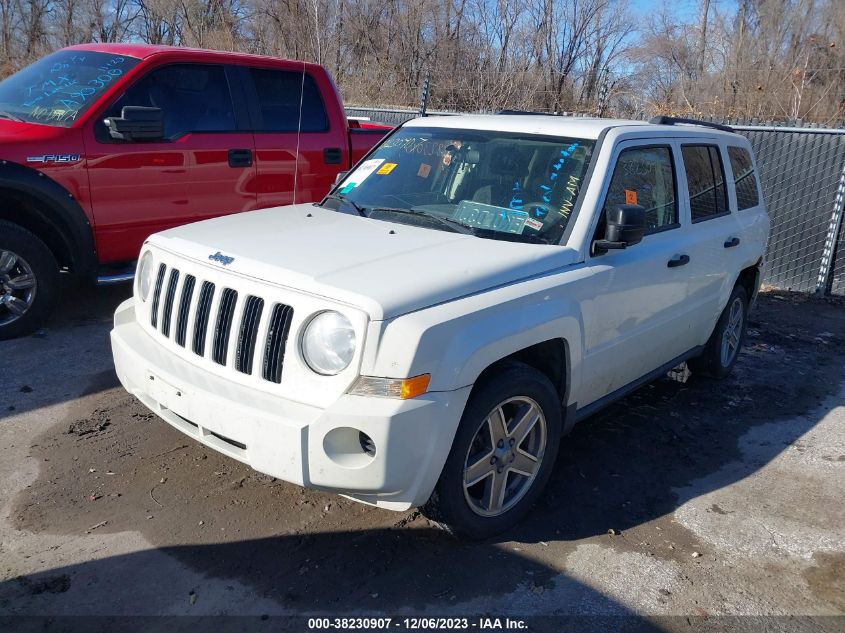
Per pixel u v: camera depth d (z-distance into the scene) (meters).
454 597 3.18
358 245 3.59
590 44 22.12
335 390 2.99
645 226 4.29
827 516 4.03
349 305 2.98
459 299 3.20
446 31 21.14
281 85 6.98
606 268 3.90
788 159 8.96
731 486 4.30
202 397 3.18
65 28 25.17
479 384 3.34
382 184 4.59
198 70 6.44
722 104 18.00
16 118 5.89
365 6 20.83
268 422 2.98
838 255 8.84
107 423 4.48
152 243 3.91
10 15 24.69
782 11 19.81
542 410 3.65
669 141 4.74
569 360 3.76
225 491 3.83
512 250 3.64
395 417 2.91
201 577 3.20
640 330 4.35
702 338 5.40
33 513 3.57
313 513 3.69
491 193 4.15
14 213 5.80
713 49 21.62
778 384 5.98
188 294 3.54
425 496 3.14
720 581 3.42
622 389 4.50
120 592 3.07
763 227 5.96
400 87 20.23
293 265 3.28
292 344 3.08
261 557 3.35
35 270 5.66
